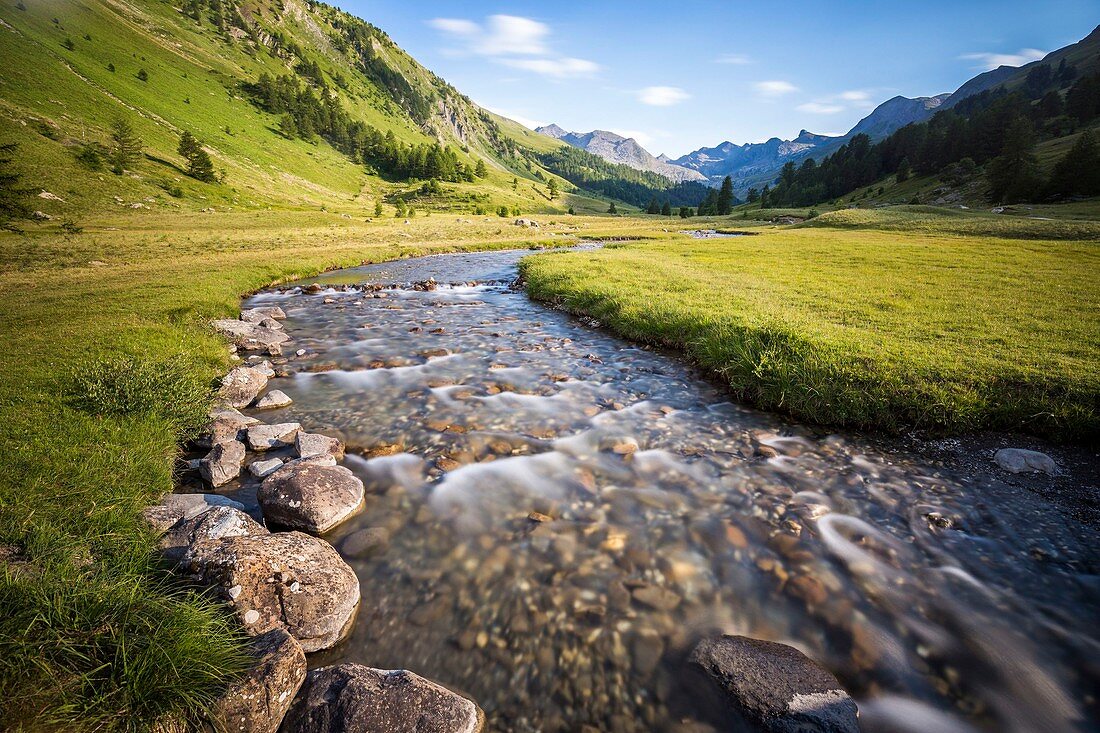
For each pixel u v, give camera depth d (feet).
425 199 647.97
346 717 11.71
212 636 12.89
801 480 24.27
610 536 19.88
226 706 11.53
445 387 38.01
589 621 15.70
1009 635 15.17
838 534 19.99
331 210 463.42
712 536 19.85
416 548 19.20
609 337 54.13
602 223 392.68
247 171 488.44
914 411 29.86
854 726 11.89
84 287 72.79
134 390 28.53
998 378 31.76
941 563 18.33
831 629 15.44
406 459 26.48
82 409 26.89
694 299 58.49
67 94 403.34
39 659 11.25
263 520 20.93
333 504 20.61
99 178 305.12
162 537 17.97
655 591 16.94
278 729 11.98
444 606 16.34
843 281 74.13
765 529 20.29
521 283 93.97
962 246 125.70
